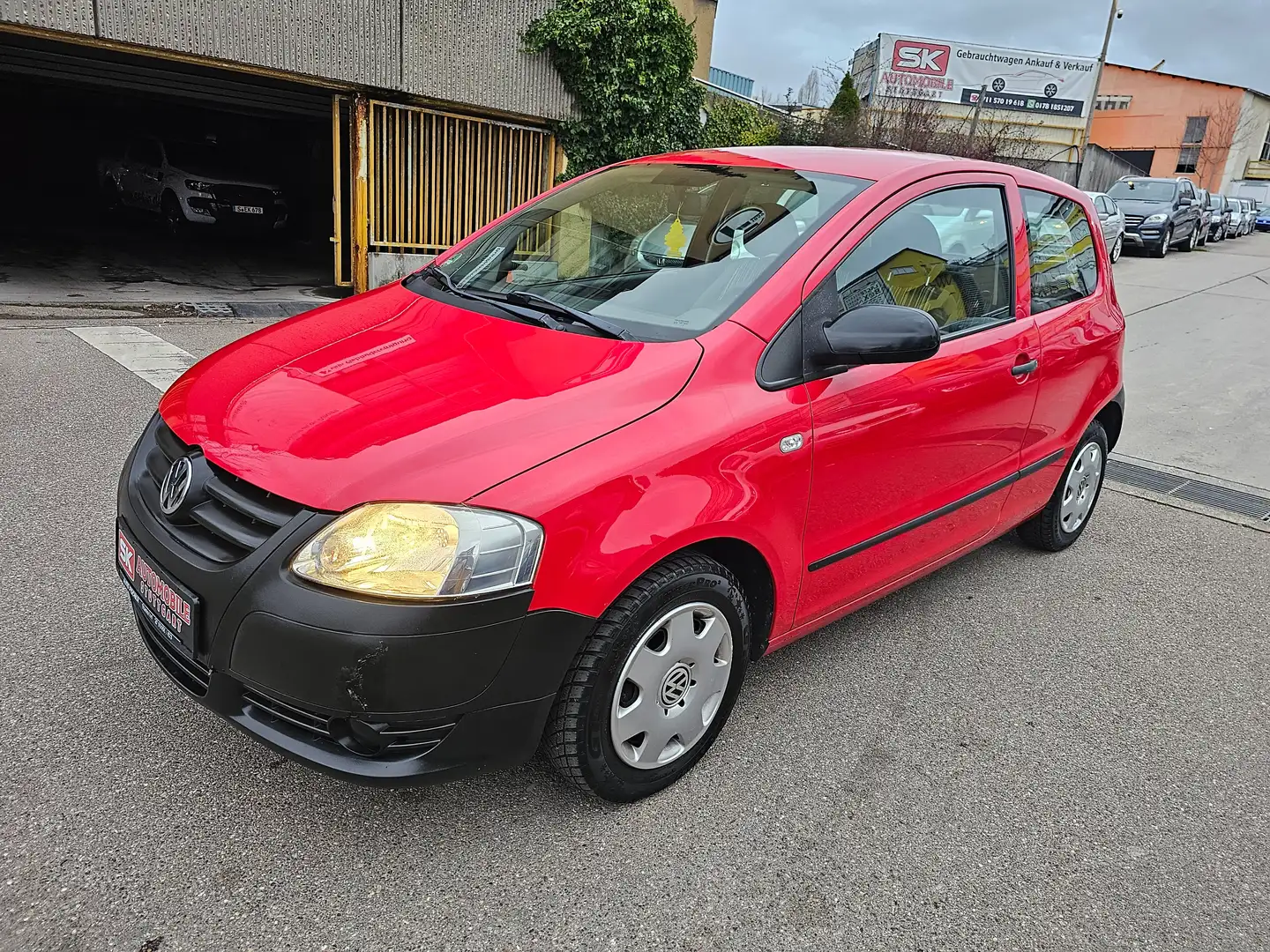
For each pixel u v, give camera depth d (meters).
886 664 3.30
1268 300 13.91
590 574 2.04
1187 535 4.82
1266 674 3.44
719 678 2.50
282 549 1.93
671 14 11.56
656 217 3.05
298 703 1.92
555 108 11.34
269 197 13.62
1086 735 2.96
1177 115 44.66
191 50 8.39
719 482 2.28
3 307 7.83
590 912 2.06
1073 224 3.95
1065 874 2.33
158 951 1.86
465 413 2.12
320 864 2.13
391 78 9.75
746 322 2.48
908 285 2.93
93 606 3.11
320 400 2.22
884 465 2.82
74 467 4.28
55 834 2.14
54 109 17.12
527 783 2.47
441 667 1.91
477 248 3.33
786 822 2.42
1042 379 3.54
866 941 2.05
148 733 2.52
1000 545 4.55
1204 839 2.51
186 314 8.26
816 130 20.73
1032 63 31.28
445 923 2.00
